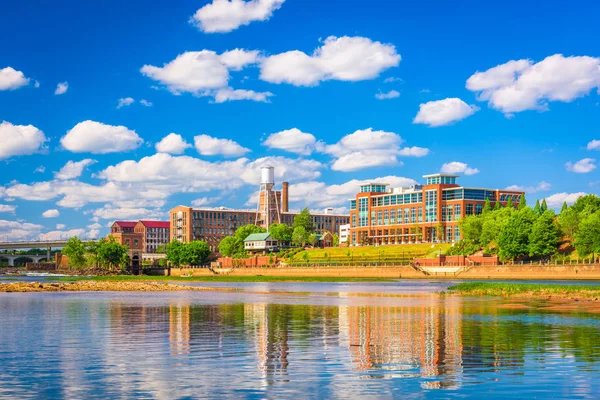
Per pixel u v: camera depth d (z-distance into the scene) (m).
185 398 32.19
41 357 43.00
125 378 36.47
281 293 129.62
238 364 40.44
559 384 34.81
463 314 73.19
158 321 66.25
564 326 60.06
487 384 34.84
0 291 139.00
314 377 36.59
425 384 34.88
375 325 61.59
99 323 64.31
